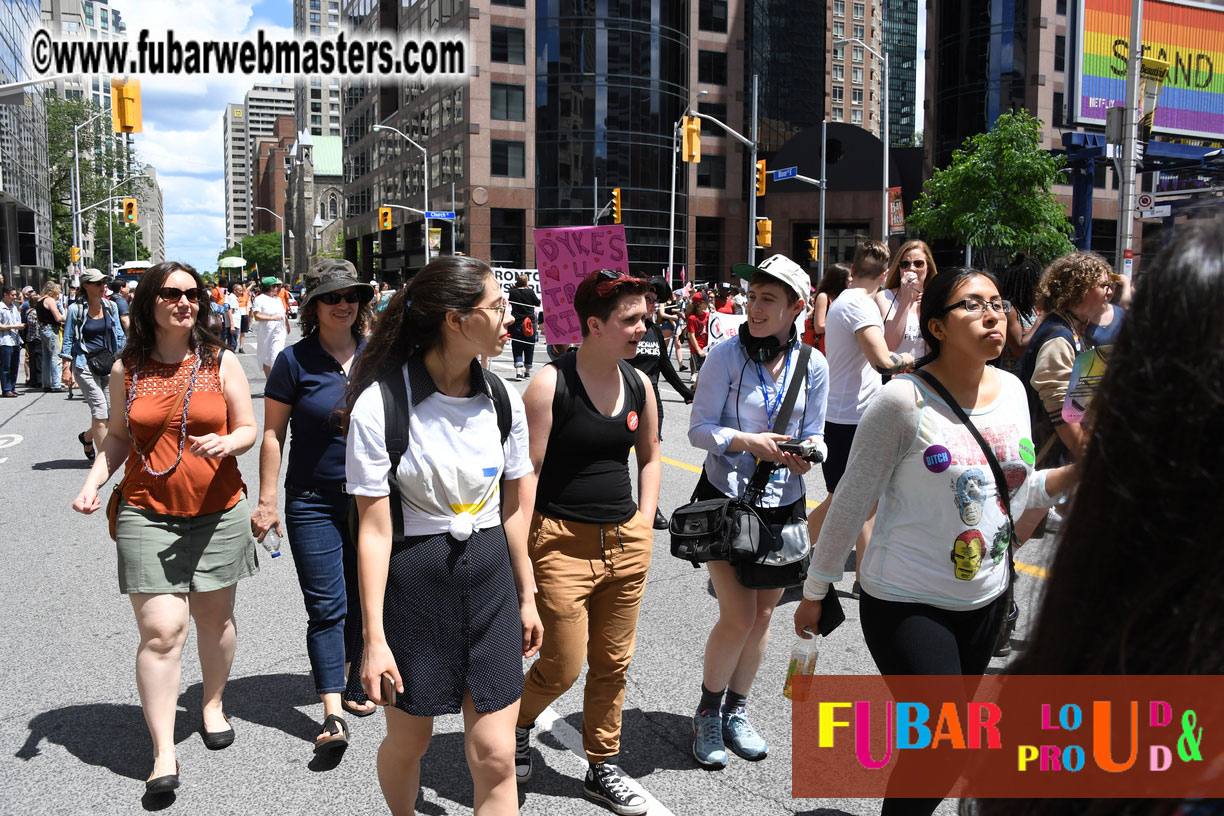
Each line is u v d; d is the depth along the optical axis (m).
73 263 62.44
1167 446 0.98
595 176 58.09
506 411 2.68
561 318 6.10
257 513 3.94
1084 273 4.71
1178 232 1.06
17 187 60.03
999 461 2.57
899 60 152.62
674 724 3.95
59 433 12.50
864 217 58.44
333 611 3.86
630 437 3.23
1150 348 1.01
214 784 3.48
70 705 4.18
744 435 3.44
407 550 2.52
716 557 3.29
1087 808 1.11
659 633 5.05
